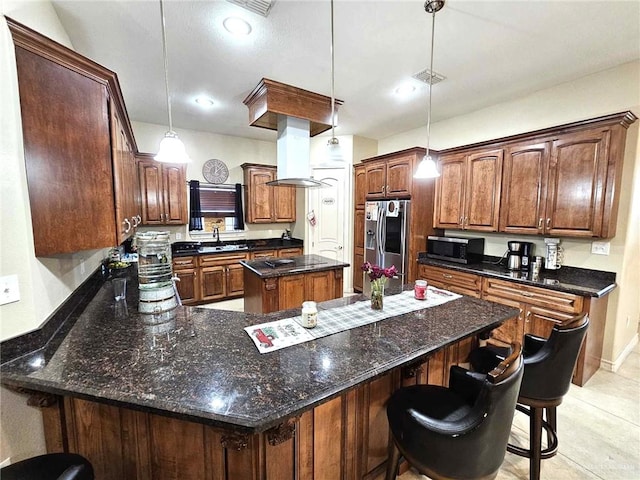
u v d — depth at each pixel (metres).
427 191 3.85
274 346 1.28
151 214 4.16
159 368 1.10
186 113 3.78
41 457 1.06
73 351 1.24
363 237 4.71
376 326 1.53
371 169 4.43
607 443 1.84
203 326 1.51
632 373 2.59
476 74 2.67
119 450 1.21
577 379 2.40
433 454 1.06
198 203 4.72
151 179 4.13
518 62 2.46
